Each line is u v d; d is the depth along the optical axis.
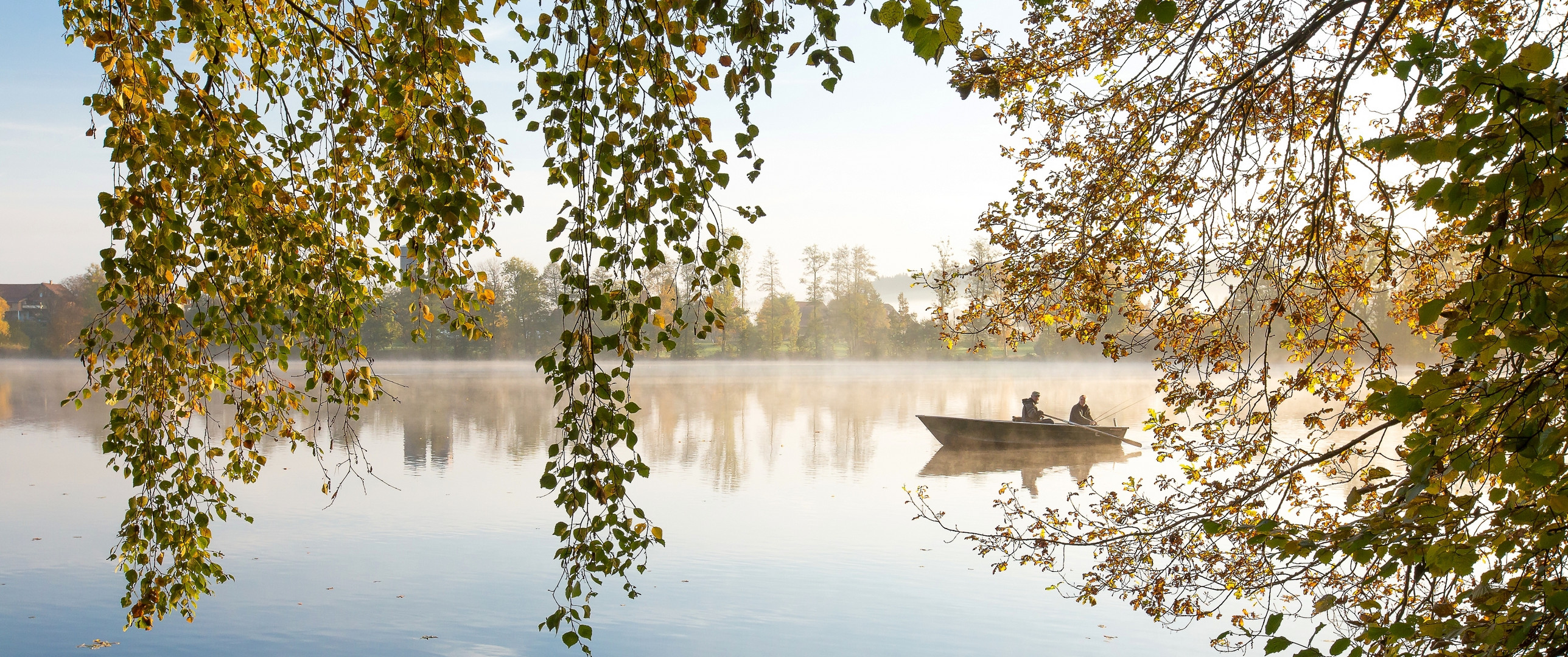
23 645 6.49
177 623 7.01
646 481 13.99
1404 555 2.07
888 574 8.55
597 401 2.96
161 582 4.01
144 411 3.84
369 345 55.41
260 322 3.83
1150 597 5.07
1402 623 2.09
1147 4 1.98
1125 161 4.61
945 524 10.74
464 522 10.68
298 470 14.58
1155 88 4.53
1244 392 4.30
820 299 82.12
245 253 3.88
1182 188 4.33
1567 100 1.63
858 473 14.98
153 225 3.40
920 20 1.89
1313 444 4.20
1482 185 1.82
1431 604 2.48
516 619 7.25
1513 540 2.02
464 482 13.62
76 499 11.91
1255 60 4.38
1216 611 4.41
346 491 12.71
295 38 4.21
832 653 6.50
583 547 3.06
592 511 5.68
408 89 3.58
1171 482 4.95
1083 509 11.17
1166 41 4.38
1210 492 4.32
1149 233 4.54
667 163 2.96
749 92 2.88
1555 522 1.95
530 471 14.74
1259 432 4.25
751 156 2.91
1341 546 2.20
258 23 4.23
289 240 3.80
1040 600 7.80
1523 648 1.94
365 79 4.09
